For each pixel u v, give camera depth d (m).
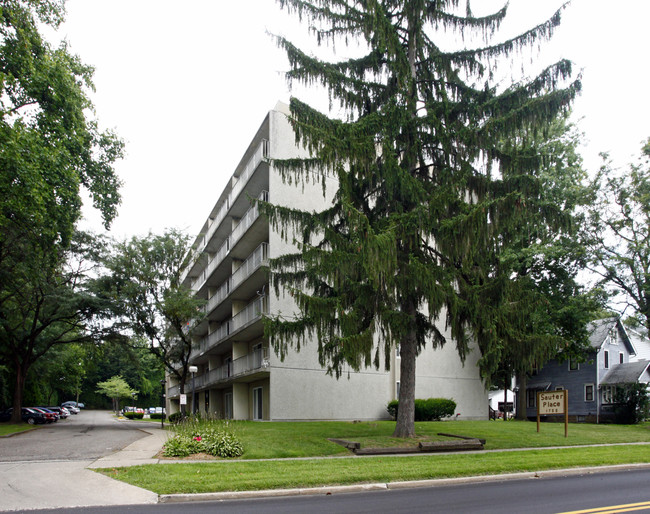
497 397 57.31
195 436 14.14
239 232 30.22
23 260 25.12
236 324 29.66
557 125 26.94
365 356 14.08
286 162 16.47
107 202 24.23
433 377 29.19
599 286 25.75
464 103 16.34
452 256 14.48
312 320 15.61
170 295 29.72
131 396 80.25
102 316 31.05
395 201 16.12
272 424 21.05
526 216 15.13
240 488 9.20
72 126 20.67
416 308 16.53
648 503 7.96
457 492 9.36
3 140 16.27
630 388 34.56
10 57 18.73
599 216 25.30
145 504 8.13
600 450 15.70
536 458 13.23
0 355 35.09
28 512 7.47
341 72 16.69
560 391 19.20
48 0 20.17
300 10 16.02
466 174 15.46
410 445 14.62
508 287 14.67
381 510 7.57
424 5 16.42
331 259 14.09
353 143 14.66
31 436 21.05
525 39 15.80
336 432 17.84
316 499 8.75
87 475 10.09
